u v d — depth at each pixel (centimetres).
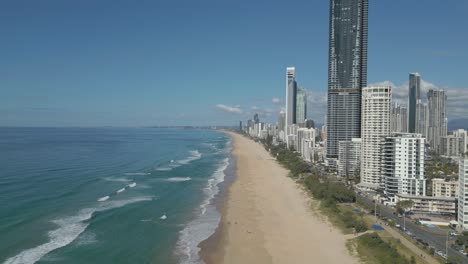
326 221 10869
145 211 11475
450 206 11900
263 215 11469
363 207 12644
